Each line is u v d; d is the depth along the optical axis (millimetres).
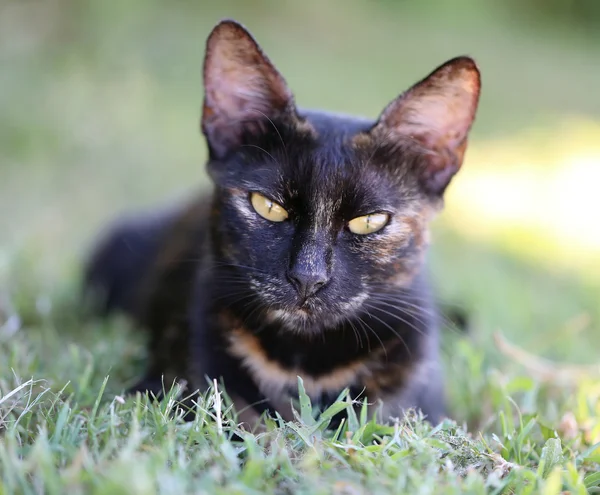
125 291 745
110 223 805
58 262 807
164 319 648
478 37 2830
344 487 474
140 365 646
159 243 721
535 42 2998
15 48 1235
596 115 2014
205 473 481
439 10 2896
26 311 696
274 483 484
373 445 516
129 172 1065
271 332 579
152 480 466
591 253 1061
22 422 521
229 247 583
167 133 1234
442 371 638
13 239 795
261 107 584
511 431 557
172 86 1483
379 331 584
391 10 2824
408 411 554
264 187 571
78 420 517
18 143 1046
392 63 2170
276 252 569
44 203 919
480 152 1537
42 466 467
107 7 1366
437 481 490
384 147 580
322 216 566
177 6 1991
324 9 2383
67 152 1074
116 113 1210
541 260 1008
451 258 926
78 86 1213
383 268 581
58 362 609
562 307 831
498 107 1980
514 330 759
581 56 2863
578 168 1507
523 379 620
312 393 582
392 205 577
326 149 573
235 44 577
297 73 1812
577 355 718
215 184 594
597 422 579
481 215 1160
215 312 588
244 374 582
